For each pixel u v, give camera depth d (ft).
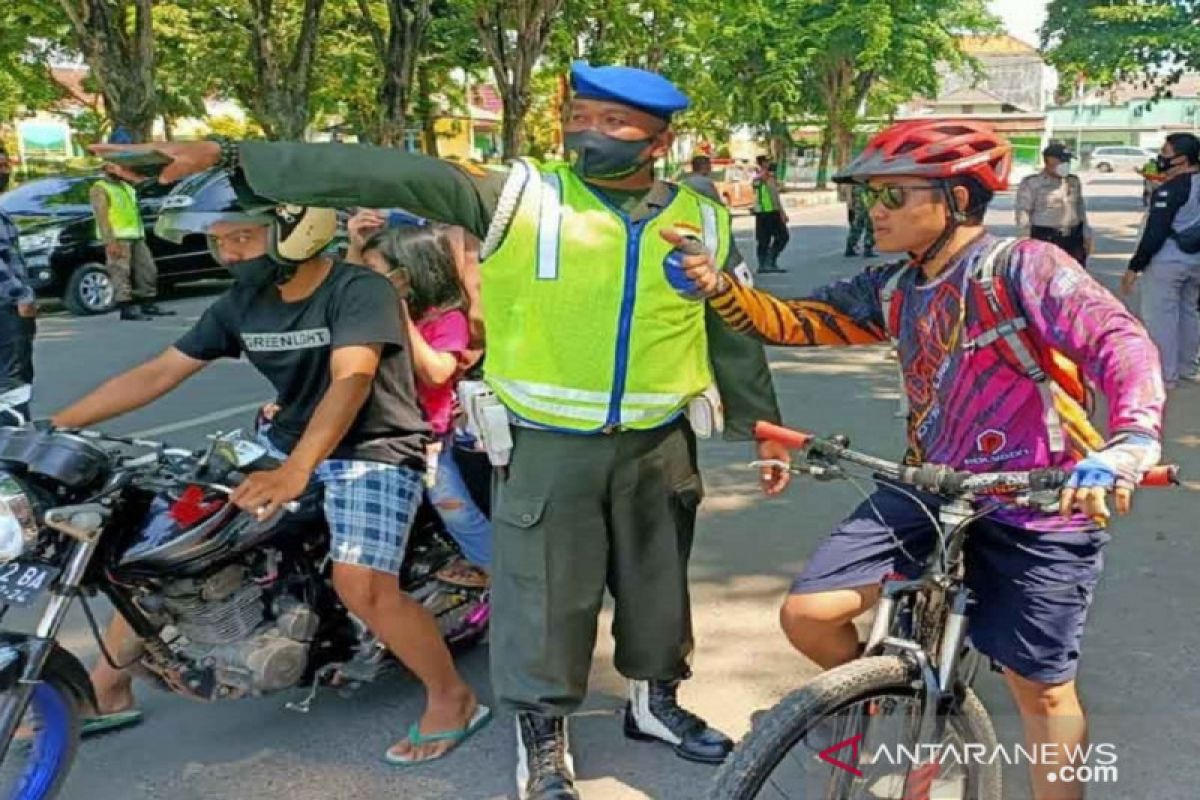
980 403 7.91
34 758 9.32
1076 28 77.15
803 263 60.80
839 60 130.82
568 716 11.25
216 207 9.97
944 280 7.88
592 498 9.67
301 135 64.80
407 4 62.90
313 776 10.82
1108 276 48.60
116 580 9.54
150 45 52.44
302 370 10.55
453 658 13.03
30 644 8.79
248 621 10.27
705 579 15.46
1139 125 255.70
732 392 10.27
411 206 9.04
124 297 40.60
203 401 26.48
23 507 8.50
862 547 8.53
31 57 82.33
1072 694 8.44
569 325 9.28
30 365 21.24
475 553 11.91
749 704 12.09
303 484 9.30
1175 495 18.20
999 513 8.07
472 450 11.51
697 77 96.27
